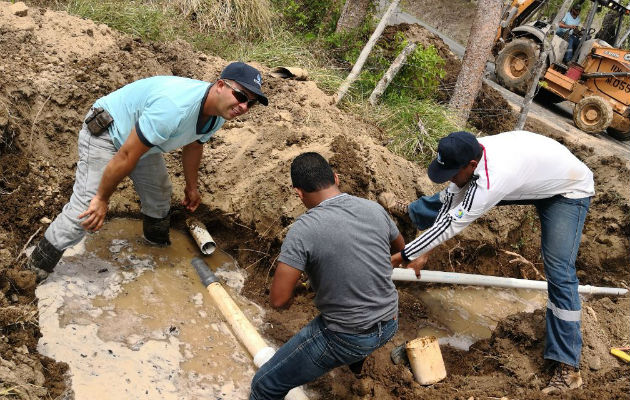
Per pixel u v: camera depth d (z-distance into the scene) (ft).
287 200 14.11
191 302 12.60
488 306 15.72
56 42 15.07
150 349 11.15
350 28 23.99
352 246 8.61
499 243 17.16
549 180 11.55
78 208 10.96
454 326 14.71
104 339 11.02
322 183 8.95
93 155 10.78
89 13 18.80
